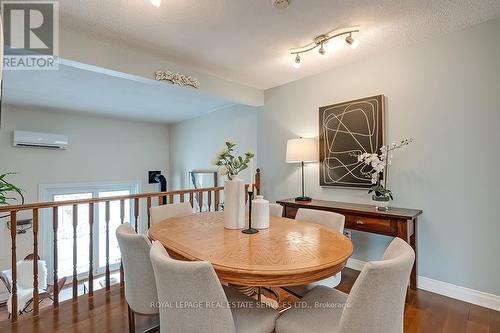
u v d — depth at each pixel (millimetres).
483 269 2072
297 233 1687
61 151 4797
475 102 2117
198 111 4969
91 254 2324
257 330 1174
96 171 5199
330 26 2170
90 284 2305
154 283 1479
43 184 4586
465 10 1947
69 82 3254
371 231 2312
